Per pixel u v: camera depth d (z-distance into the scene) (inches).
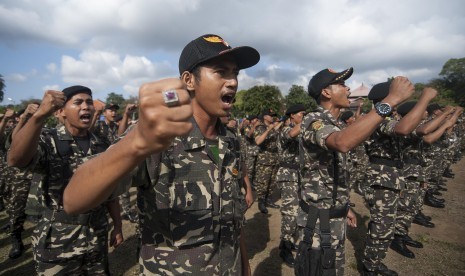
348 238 194.9
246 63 54.9
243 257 62.9
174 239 45.2
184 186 46.1
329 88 100.0
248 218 234.1
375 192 144.9
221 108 51.8
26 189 163.3
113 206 109.4
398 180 139.3
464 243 191.3
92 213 94.5
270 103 1348.4
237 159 59.1
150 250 46.7
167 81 21.3
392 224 140.9
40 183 90.1
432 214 246.7
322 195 96.3
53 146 92.1
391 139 141.7
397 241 178.5
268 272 153.4
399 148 141.9
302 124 98.6
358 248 180.1
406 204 177.9
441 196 300.4
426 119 233.5
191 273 45.9
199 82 50.5
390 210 140.6
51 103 71.0
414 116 93.9
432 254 175.6
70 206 29.4
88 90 102.4
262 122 271.9
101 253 99.7
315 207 97.5
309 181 99.8
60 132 96.6
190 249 46.4
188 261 45.8
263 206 247.6
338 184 97.7
